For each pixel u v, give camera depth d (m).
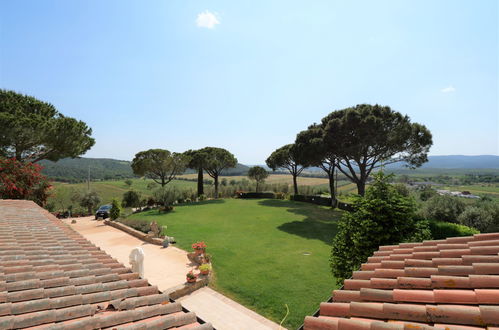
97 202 28.73
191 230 16.81
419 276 3.36
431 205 15.43
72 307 3.20
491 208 13.23
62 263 4.80
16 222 7.56
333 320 2.77
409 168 20.83
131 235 16.28
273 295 8.12
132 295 3.83
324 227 17.88
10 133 15.27
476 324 2.25
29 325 2.78
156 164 30.89
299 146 24.61
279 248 12.93
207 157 34.62
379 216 6.72
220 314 7.24
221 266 10.52
